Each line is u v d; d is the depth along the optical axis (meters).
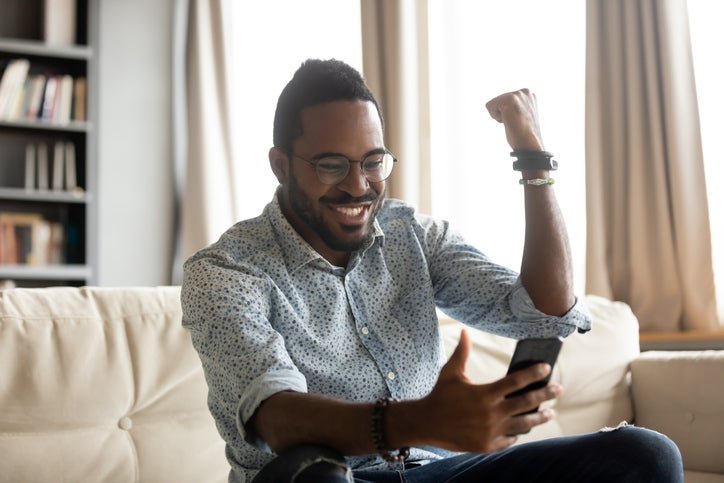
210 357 1.24
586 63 3.32
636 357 2.21
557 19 3.51
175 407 1.69
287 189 1.41
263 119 4.47
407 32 3.87
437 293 1.53
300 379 1.17
